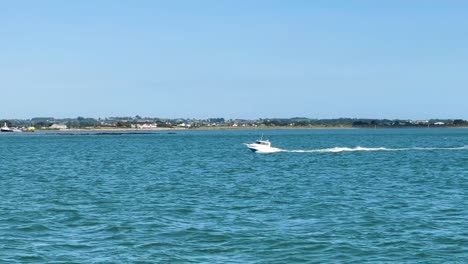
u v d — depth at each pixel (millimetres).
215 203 56500
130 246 37656
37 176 87688
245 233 41312
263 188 69625
